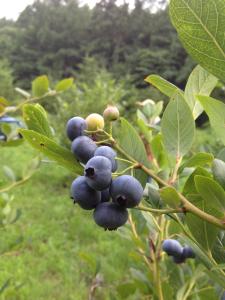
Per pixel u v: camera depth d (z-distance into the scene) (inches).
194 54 5.1
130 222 10.4
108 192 5.5
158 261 9.7
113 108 6.3
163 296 9.8
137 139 6.1
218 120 5.6
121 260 33.6
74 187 5.4
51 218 44.2
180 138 6.4
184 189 6.0
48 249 36.3
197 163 6.5
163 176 7.2
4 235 36.5
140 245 10.3
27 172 14.9
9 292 16.5
